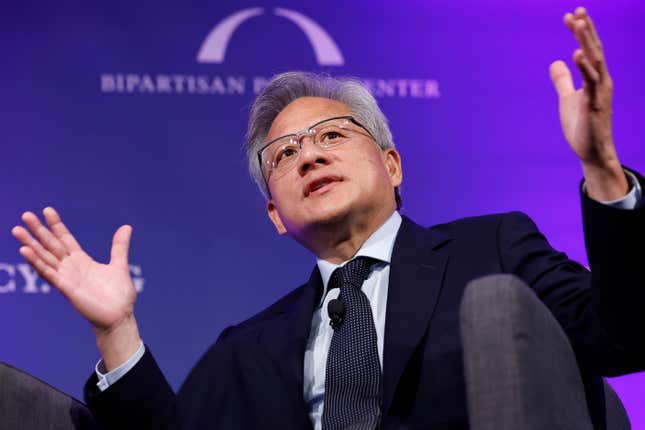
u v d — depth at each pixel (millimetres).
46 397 6816
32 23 12727
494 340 4633
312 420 6820
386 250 7332
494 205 12680
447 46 13078
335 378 6625
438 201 12648
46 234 6949
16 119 12445
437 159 12742
